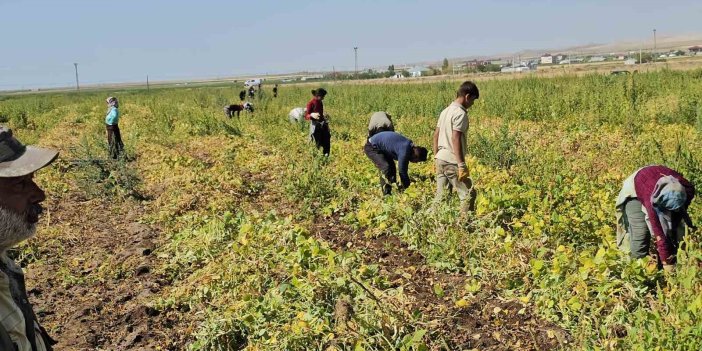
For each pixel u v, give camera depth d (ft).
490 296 18.98
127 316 20.08
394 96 92.48
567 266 18.51
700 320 13.25
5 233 8.66
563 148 44.09
